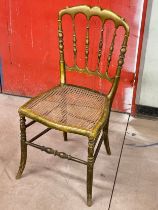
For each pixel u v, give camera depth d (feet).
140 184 6.04
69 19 7.25
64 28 7.41
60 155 5.43
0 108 8.26
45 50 7.88
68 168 6.37
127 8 6.71
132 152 6.82
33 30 7.66
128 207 5.57
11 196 5.74
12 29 7.78
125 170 6.36
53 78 8.30
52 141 7.09
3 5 7.48
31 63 8.19
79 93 5.97
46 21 7.45
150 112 7.91
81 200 5.68
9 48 8.10
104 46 7.32
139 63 7.23
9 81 8.68
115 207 5.57
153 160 6.63
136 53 7.20
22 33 7.78
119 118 7.96
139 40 6.97
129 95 7.85
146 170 6.37
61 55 6.04
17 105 8.41
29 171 6.27
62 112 5.39
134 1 6.58
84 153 6.76
